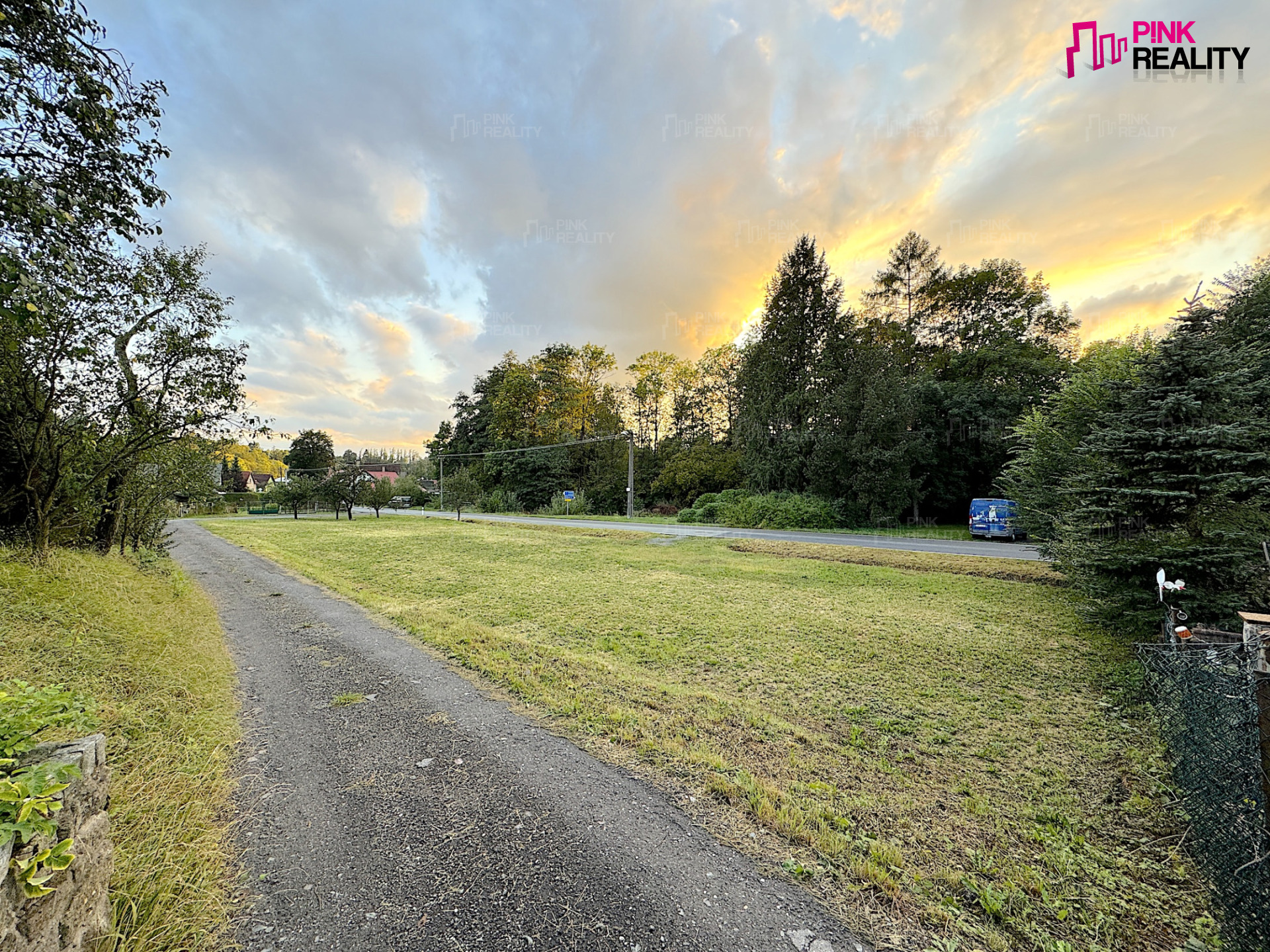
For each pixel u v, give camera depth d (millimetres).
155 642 5070
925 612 7871
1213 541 5355
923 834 2727
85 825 1793
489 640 6180
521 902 2199
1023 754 3686
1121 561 5684
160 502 10312
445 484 46875
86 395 7215
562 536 20422
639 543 17406
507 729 3895
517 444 40906
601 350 41531
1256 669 2785
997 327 26047
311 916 2117
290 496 36875
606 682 4852
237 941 1981
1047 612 7832
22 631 4273
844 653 5977
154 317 7508
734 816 2822
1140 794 3160
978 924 2115
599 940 2006
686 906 2176
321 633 6594
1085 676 5262
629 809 2885
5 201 3352
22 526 6652
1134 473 5832
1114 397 6254
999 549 14859
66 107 3814
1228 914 2092
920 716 4359
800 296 25406
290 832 2672
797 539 17547
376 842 2596
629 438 31672
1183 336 5625
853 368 22750
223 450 10117
